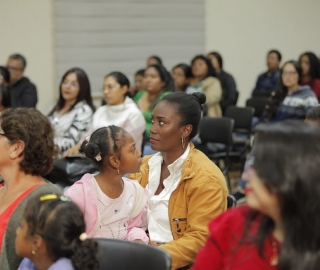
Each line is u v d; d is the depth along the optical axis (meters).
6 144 1.76
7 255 1.67
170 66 7.31
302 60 6.04
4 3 6.42
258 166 1.17
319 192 1.12
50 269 1.40
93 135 1.96
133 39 7.05
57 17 6.65
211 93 5.80
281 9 7.84
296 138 1.15
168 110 2.07
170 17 7.22
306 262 1.13
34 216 1.39
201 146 4.66
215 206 1.99
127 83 3.94
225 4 7.53
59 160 3.30
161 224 2.11
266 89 7.02
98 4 6.81
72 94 4.00
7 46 6.50
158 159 2.20
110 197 1.98
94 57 6.88
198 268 1.29
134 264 1.64
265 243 1.20
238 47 7.70
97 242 1.50
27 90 5.56
